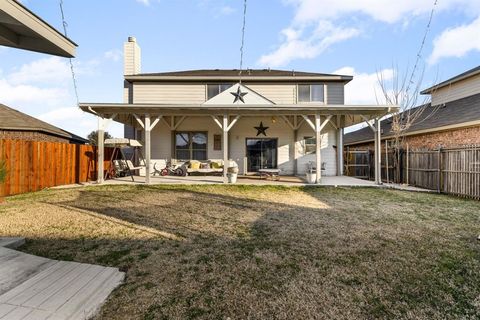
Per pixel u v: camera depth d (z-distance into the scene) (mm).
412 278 2705
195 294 2393
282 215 5289
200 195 7602
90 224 4582
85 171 10781
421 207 6066
